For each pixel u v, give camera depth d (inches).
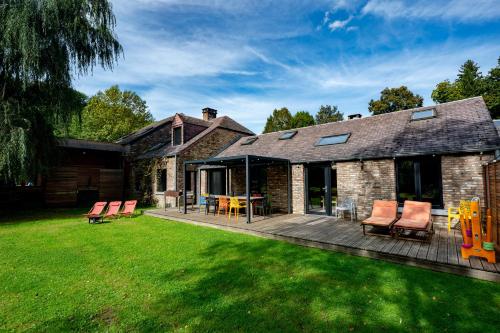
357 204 393.7
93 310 149.2
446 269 192.4
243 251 255.6
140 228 380.5
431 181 339.0
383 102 1182.3
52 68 463.5
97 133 1152.2
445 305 147.3
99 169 789.2
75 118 609.3
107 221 445.4
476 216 199.8
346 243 252.8
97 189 804.6
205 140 691.4
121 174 747.4
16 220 459.2
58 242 301.1
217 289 172.7
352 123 531.5
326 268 206.1
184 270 207.8
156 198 686.5
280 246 271.0
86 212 564.4
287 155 501.4
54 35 459.5
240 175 586.6
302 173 465.7
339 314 140.6
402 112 484.4
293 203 477.1
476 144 303.1
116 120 1226.0
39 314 145.2
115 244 289.4
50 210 593.9
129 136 909.2
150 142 816.3
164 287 177.0
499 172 217.5
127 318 140.1
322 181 451.5
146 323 135.1
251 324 132.3
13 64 445.1
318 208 454.6
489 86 990.4
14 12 413.7
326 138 508.1
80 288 177.6
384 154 368.5
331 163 423.8
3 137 425.1
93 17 503.2
